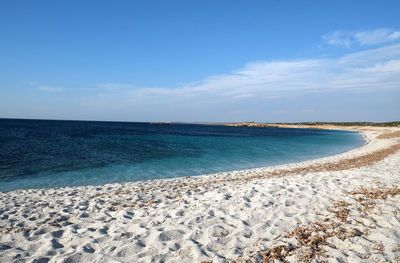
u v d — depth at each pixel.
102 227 6.82
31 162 19.91
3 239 6.20
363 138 61.41
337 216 6.88
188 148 31.91
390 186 9.75
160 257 5.07
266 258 5.02
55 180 15.05
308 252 5.17
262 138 55.84
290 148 35.56
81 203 9.48
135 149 29.17
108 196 10.62
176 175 17.09
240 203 8.33
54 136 44.47
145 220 7.30
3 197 10.69
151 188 12.29
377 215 6.78
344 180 11.30
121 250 5.39
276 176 14.76
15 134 45.78
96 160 21.62
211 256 5.09
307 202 8.17
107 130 72.75
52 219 7.68
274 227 6.32
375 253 5.07
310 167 18.59
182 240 5.80
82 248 5.54
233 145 37.47
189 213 7.80
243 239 5.75
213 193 10.12
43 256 5.19
